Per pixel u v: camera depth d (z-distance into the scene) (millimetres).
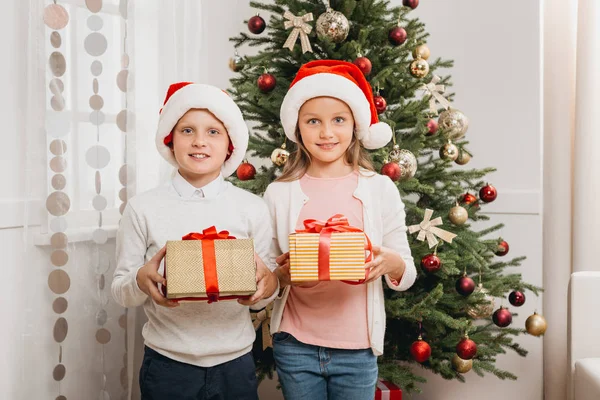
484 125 2303
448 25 2375
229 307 1237
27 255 1478
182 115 1254
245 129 1335
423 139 1750
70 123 1568
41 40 1480
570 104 2223
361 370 1273
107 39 1638
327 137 1302
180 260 1073
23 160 1497
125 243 1238
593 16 2084
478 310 1737
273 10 1855
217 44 2371
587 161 2111
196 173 1251
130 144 1718
